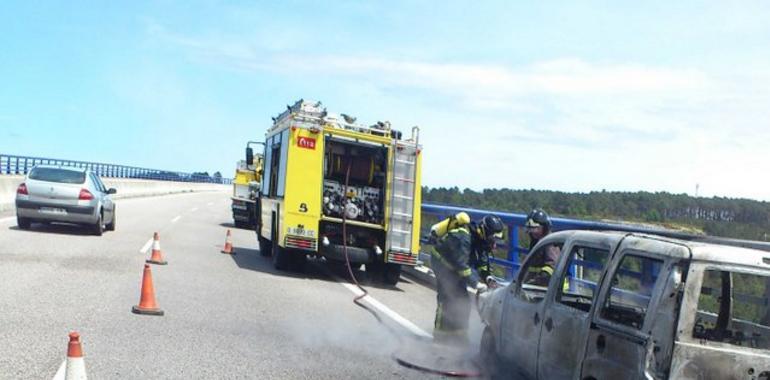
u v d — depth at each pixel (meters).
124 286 10.59
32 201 16.81
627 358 4.79
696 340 4.47
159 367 6.45
